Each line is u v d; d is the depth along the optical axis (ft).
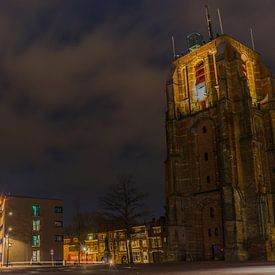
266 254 223.51
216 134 264.11
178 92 296.71
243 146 247.91
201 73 287.28
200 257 254.06
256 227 231.50
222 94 257.75
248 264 153.48
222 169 244.83
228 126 250.16
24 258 353.31
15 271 156.97
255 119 267.39
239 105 256.11
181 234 262.88
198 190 266.57
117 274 102.42
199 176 268.82
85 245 412.77
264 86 289.94
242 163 246.47
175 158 278.05
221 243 245.86
